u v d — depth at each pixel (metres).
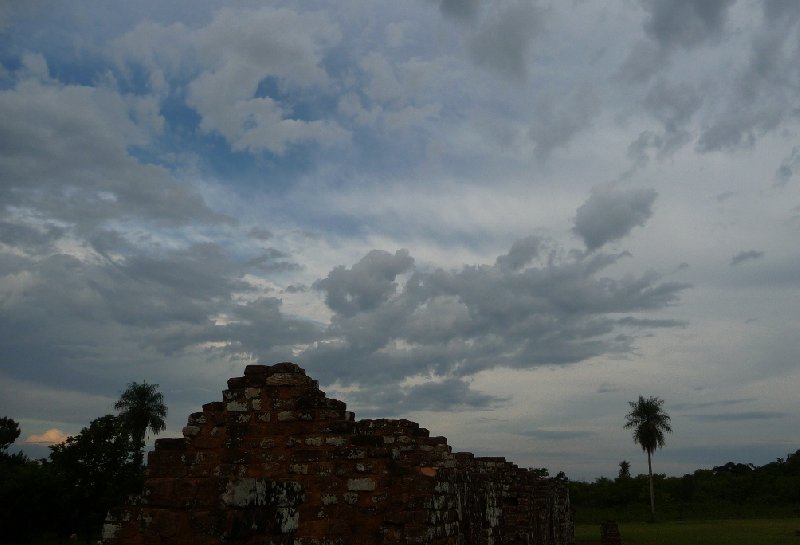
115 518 9.03
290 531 7.30
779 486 108.44
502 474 24.36
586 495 110.81
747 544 53.22
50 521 40.25
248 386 15.61
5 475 43.84
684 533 66.12
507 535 23.28
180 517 7.14
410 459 18.67
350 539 13.72
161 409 68.56
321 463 14.46
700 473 127.69
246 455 14.95
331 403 15.61
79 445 41.25
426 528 12.41
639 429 90.56
